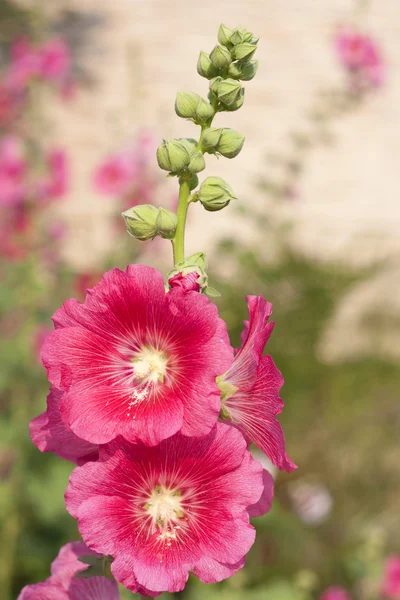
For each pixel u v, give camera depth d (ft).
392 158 35.09
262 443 5.98
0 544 14.76
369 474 20.63
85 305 5.65
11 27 32.22
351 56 20.45
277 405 5.63
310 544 17.57
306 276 22.79
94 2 44.47
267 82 38.34
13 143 19.19
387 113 38.19
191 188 6.26
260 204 27.07
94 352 5.68
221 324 5.44
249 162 32.01
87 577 6.15
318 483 20.16
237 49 6.21
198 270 5.70
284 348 22.76
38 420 6.15
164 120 25.62
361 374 23.53
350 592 17.19
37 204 18.75
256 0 47.80
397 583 16.51
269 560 17.06
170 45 40.42
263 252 22.45
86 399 5.52
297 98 37.22
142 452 5.55
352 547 18.04
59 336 5.66
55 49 20.58
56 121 30.81
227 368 5.38
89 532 5.42
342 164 33.91
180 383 5.52
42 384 16.49
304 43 42.75
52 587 6.38
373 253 28.07
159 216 6.00
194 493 5.68
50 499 14.90
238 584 14.48
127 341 5.70
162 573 5.41
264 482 6.09
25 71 20.34
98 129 31.12
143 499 5.67
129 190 18.89
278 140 33.81
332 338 25.13
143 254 19.03
